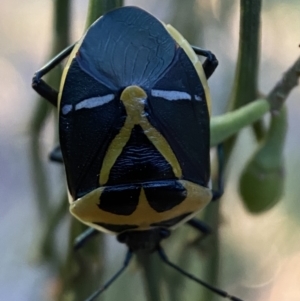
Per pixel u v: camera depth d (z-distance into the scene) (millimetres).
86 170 59
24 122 73
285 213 85
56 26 64
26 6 94
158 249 63
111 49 58
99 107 58
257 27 60
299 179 86
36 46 97
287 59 80
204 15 69
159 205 60
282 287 86
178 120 59
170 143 59
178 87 59
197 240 66
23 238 83
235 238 81
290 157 88
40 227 68
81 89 58
